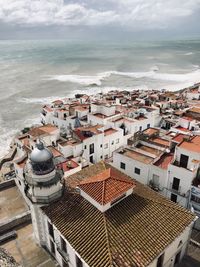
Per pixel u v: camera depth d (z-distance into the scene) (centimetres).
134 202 2669
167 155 4388
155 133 5347
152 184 4072
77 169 4425
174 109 8969
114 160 4497
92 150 5894
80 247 2242
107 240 2239
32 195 2697
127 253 2166
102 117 7062
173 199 3878
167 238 2355
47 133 6181
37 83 17900
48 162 2652
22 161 4391
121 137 6438
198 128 5797
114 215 2489
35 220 2819
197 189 3534
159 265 2406
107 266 2048
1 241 3045
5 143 8850
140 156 4375
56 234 2578
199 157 3550
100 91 15650
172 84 17275
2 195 4091
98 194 2556
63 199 2747
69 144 5572
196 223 3491
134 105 9038
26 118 11125
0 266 1802
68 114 8394
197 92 10825
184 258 2814
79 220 2478
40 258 2855
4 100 13750
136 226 2409
